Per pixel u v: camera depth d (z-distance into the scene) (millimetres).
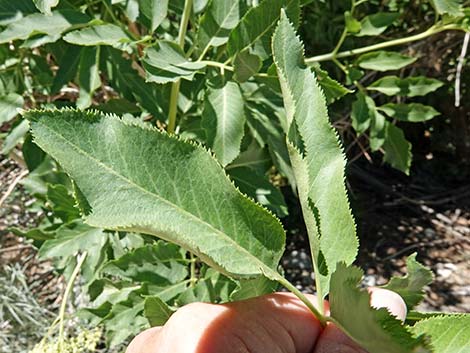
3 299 724
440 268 995
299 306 198
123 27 439
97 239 501
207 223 161
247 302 197
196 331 186
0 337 716
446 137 1154
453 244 1041
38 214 821
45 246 495
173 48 409
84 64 467
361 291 126
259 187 505
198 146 162
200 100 493
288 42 172
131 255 449
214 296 444
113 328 470
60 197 485
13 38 412
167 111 492
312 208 165
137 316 468
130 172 159
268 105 508
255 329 189
